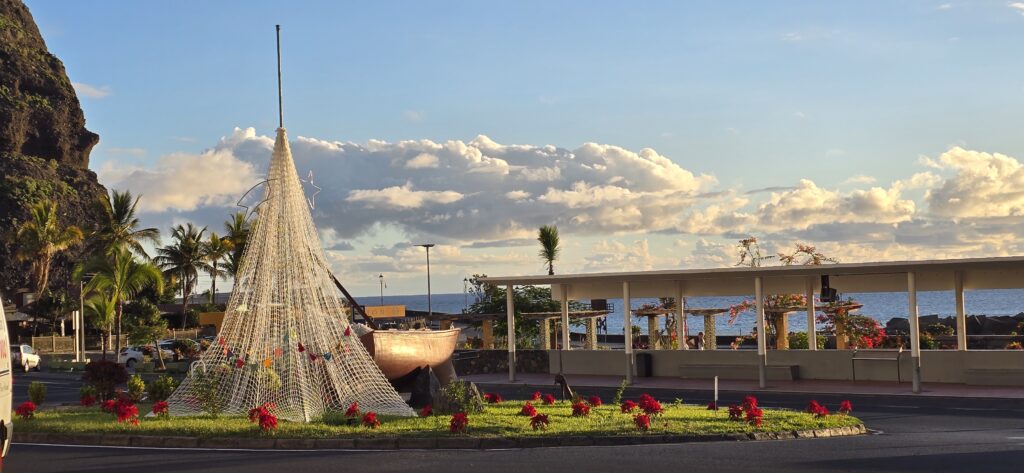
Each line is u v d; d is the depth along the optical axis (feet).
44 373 154.51
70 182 376.27
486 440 56.54
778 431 60.34
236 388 71.36
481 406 70.64
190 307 265.95
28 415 68.64
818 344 120.98
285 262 73.67
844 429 63.31
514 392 102.27
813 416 67.36
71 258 312.71
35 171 366.43
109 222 213.05
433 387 73.61
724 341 177.68
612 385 104.01
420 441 56.65
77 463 50.90
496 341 160.76
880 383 98.48
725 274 98.53
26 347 161.58
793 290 109.60
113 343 229.04
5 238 319.88
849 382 100.48
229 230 256.11
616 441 57.47
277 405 69.72
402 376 83.92
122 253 164.25
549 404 76.28
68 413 73.20
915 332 89.25
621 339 200.23
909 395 87.35
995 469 45.03
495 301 167.02
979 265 86.22
